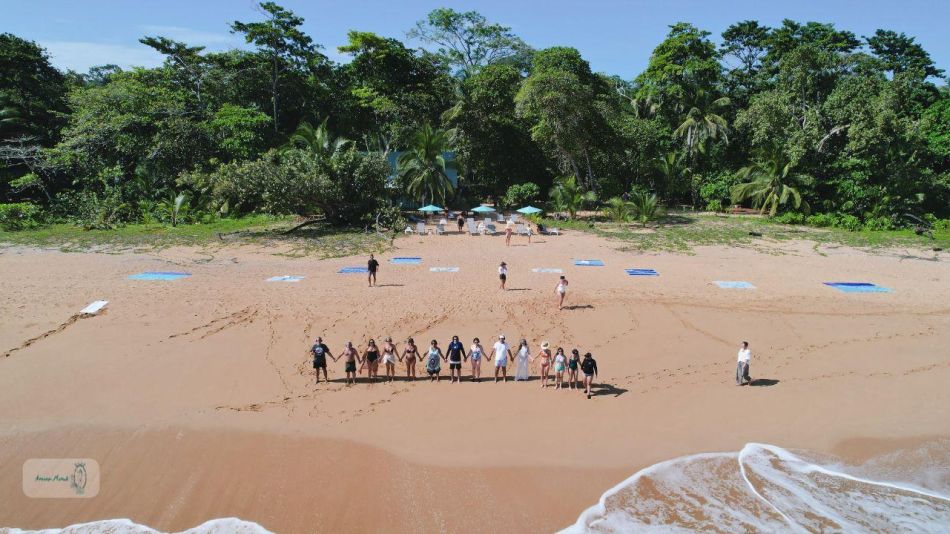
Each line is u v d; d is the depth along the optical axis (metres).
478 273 27.42
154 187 44.44
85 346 17.72
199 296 22.75
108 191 41.41
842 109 43.00
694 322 20.80
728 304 22.84
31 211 38.78
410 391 15.38
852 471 12.20
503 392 15.42
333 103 54.00
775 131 46.25
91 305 21.16
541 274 27.36
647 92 57.88
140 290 23.41
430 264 29.39
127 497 10.96
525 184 49.66
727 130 53.09
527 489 11.38
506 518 10.58
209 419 13.70
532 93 44.50
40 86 48.91
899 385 16.12
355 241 35.09
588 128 46.91
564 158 50.59
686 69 53.34
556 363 15.64
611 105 51.19
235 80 50.31
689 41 54.28
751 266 29.50
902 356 18.08
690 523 10.49
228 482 11.43
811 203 45.69
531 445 12.88
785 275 27.61
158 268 27.38
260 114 46.94
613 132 49.22
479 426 13.66
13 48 46.38
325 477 11.62
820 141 44.53
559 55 49.47
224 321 20.06
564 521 10.52
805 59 46.28
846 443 13.21
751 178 48.66
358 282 25.41
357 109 55.06
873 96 41.91
